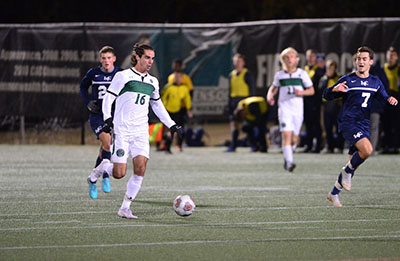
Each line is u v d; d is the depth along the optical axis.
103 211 31.22
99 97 35.38
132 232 26.33
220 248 23.61
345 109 32.78
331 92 32.88
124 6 96.56
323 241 24.83
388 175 45.78
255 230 26.86
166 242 24.55
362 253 22.91
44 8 94.38
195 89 64.88
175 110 60.66
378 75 53.91
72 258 22.06
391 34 60.75
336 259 22.02
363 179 43.66
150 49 28.41
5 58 65.19
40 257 22.19
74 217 29.64
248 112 60.91
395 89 58.53
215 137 67.00
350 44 61.38
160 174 46.44
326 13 95.25
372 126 57.66
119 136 28.56
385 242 24.66
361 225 28.00
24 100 65.69
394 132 59.88
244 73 61.25
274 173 47.25
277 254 22.73
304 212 31.17
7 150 61.97
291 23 62.34
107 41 63.84
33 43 64.94
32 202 33.88
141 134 28.81
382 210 31.78
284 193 37.47
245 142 66.88
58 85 65.12
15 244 24.11
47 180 42.66
